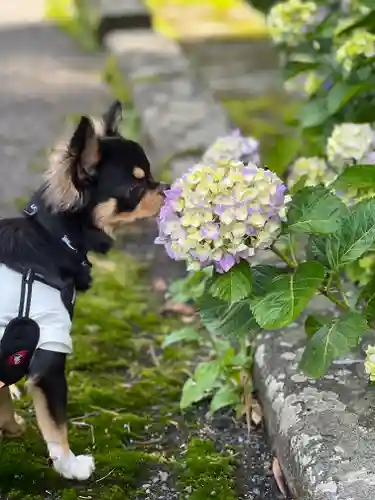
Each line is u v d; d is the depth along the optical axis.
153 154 2.79
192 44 4.29
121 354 1.98
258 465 1.69
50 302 1.62
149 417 1.80
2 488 1.66
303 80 3.27
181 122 2.88
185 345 1.99
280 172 2.02
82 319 2.07
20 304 1.60
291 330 1.80
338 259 1.58
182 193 1.52
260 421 1.76
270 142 2.75
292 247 1.63
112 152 1.70
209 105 3.09
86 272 1.70
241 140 1.89
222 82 3.59
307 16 2.04
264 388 1.73
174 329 2.04
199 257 1.52
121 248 2.38
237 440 1.74
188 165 2.56
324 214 1.57
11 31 5.85
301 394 1.65
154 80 3.43
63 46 5.17
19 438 1.77
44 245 1.65
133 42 4.18
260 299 1.56
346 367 1.69
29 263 1.63
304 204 1.58
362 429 1.57
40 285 1.62
